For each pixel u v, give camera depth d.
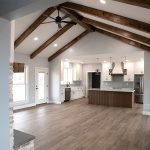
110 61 10.91
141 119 6.16
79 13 6.36
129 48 7.51
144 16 3.81
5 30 1.89
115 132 4.65
